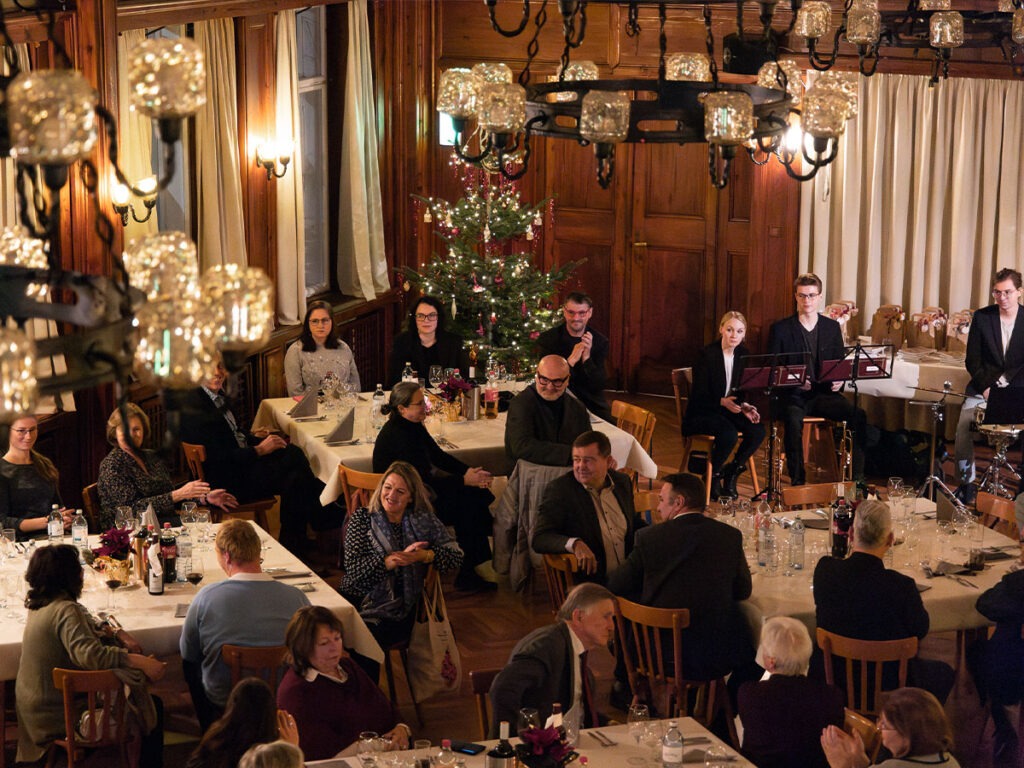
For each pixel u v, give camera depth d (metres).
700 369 9.52
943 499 6.78
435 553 6.16
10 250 3.15
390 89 11.62
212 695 5.35
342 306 11.09
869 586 5.43
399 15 11.55
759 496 9.16
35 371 2.18
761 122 4.16
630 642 5.98
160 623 5.58
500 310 11.02
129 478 6.93
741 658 5.78
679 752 4.41
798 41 10.91
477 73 4.61
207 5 8.61
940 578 6.15
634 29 4.43
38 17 6.95
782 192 11.53
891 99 11.18
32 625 5.20
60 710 5.20
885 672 5.53
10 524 6.56
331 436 8.21
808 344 9.91
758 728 4.77
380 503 6.25
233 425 8.21
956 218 11.30
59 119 2.12
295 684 4.89
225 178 9.26
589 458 6.55
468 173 12.17
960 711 6.40
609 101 3.80
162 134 2.46
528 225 11.26
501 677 4.57
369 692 4.99
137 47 2.45
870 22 5.79
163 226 8.93
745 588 5.84
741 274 11.96
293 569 6.20
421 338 9.25
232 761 4.09
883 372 9.25
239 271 2.55
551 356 7.71
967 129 11.14
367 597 6.19
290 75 9.95
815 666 5.85
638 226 12.25
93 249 7.52
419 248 12.20
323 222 11.35
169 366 2.35
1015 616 5.70
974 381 9.46
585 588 4.71
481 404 8.86
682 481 5.97
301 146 10.87
